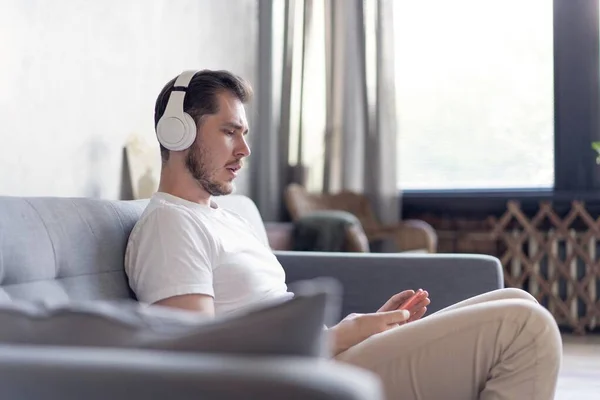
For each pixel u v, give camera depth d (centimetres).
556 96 422
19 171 230
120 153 285
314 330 69
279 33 424
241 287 159
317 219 370
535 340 132
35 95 238
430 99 445
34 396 60
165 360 60
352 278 227
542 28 427
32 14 236
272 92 420
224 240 162
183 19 338
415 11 445
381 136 419
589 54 417
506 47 433
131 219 168
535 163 430
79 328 73
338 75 422
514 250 417
